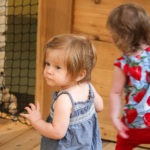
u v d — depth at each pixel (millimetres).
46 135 1604
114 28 1719
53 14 2617
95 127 1744
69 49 1609
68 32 2602
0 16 3080
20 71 3324
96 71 2580
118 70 1762
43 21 2654
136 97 1752
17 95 3154
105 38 2514
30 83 3234
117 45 1753
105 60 2545
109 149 2576
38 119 1639
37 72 2760
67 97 1606
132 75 1730
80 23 2566
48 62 1646
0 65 3139
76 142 1655
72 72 1624
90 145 1701
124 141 1849
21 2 3369
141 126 1769
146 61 1721
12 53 3352
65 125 1583
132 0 2385
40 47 2705
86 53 1639
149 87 1738
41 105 2785
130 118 1780
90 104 1688
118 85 1771
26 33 3389
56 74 1631
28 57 3361
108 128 2656
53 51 1622
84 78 1673
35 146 2578
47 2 2613
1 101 3109
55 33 2639
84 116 1665
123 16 1695
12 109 3041
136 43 1709
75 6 2555
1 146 2553
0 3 3066
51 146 1669
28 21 3391
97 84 2598
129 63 1737
